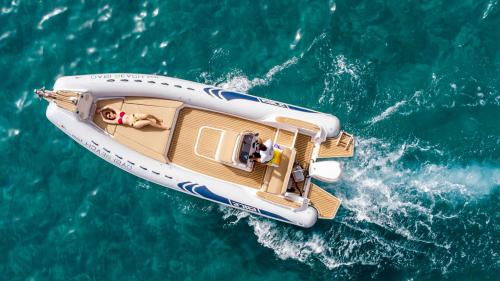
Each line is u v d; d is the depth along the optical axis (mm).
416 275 14055
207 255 14391
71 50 15211
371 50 14570
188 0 15172
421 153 14281
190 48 14945
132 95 13172
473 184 14141
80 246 14570
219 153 12648
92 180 14773
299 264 14305
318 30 14711
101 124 13273
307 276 14227
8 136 14992
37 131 14953
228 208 14633
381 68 14516
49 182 14820
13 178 14891
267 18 14891
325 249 14344
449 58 14375
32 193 14797
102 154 13281
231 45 14859
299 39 14734
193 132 13180
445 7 14523
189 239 14500
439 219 14148
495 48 14250
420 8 14586
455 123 14273
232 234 14523
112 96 13211
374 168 14375
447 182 14195
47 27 15398
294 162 12977
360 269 14203
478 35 14336
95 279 14430
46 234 14664
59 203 14734
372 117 14438
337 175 12438
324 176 12555
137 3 15344
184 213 14648
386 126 14383
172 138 13219
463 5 14469
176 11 15164
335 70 14594
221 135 12742
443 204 14164
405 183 14305
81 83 13078
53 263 14555
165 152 13078
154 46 15039
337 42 14656
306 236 14422
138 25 15219
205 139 13062
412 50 14492
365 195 14367
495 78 14211
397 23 14594
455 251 14031
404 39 14531
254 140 12398
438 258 14062
